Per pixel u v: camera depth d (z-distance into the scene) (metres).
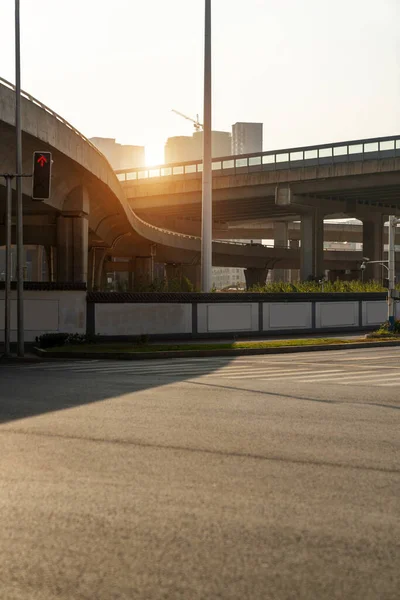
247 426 11.00
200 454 8.94
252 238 164.50
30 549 5.50
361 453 9.03
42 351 26.89
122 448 9.29
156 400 14.09
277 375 19.02
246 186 87.44
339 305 40.81
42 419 11.67
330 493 7.11
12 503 6.73
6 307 26.06
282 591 4.73
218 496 6.99
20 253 26.12
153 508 6.58
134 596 4.64
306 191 83.44
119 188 53.22
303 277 90.56
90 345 29.86
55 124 32.53
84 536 5.79
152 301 34.47
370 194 86.31
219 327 36.25
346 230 150.25
